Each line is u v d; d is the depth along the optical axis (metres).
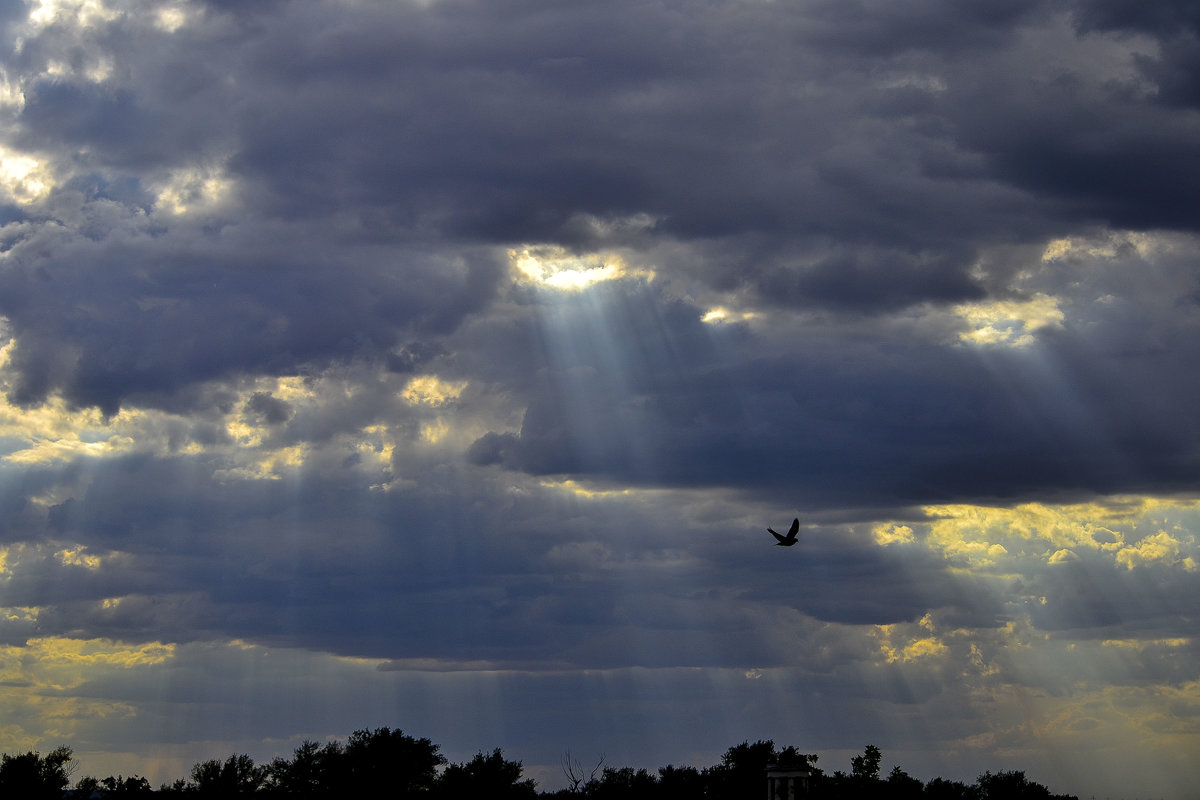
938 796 145.62
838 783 141.75
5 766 121.69
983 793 153.25
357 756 127.75
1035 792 152.25
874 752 145.62
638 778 141.88
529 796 132.00
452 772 129.12
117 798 123.31
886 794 140.75
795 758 140.25
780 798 76.75
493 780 128.88
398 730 130.50
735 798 135.62
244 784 126.69
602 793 139.25
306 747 130.12
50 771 124.12
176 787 126.31
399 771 127.12
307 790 126.56
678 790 139.00
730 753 140.38
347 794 125.44
